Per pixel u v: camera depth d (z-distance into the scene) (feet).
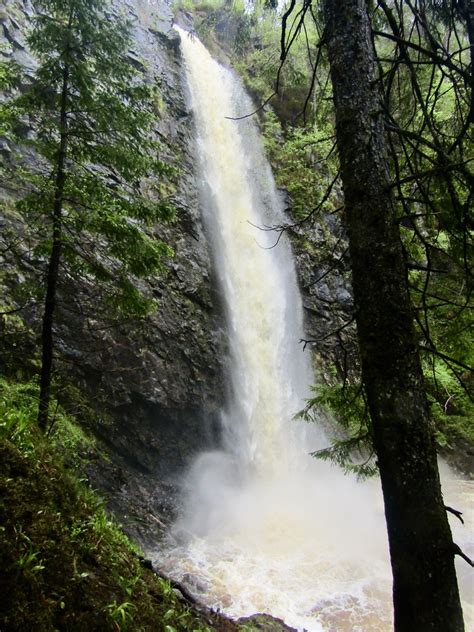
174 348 41.88
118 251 21.66
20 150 35.35
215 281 50.62
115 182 40.68
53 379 31.30
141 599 9.25
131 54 54.70
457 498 43.57
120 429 36.42
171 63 61.62
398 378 9.03
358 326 9.73
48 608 6.96
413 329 9.36
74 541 8.76
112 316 36.63
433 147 9.95
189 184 53.11
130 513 31.71
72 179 21.48
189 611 10.95
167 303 43.01
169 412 39.91
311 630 23.50
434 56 11.10
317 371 58.08
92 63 22.89
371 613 25.12
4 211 33.09
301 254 63.57
